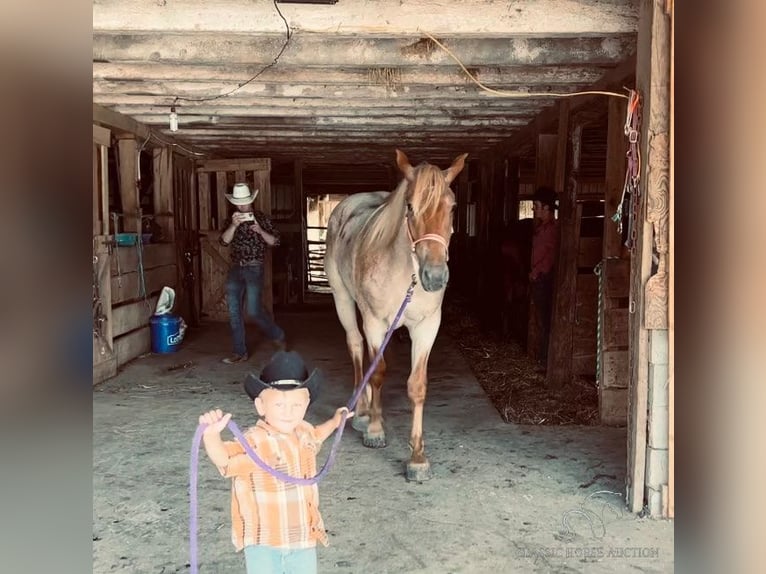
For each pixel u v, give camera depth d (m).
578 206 4.86
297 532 1.83
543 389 4.95
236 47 3.69
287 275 10.55
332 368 5.75
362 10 3.10
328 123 6.32
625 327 4.11
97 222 5.34
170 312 6.66
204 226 8.41
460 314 9.14
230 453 1.77
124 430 4.02
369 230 3.32
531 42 3.74
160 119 6.12
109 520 2.81
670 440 2.80
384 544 2.60
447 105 5.41
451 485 3.18
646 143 2.77
